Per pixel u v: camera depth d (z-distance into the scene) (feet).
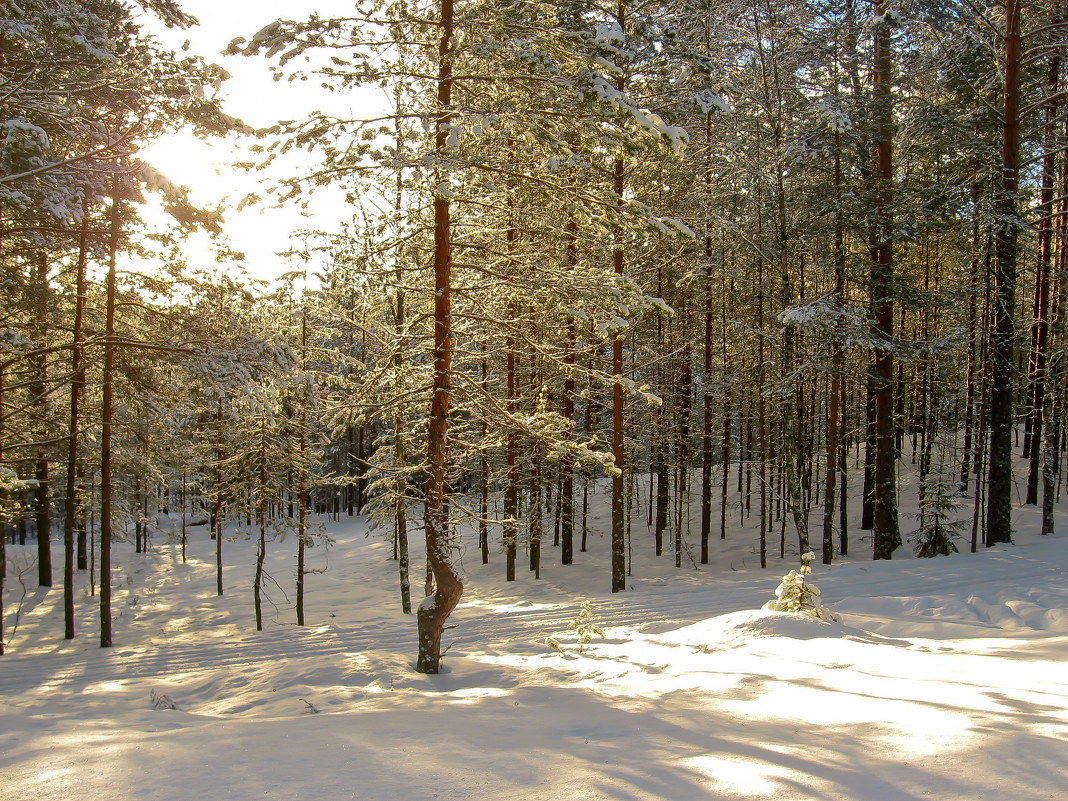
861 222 57.67
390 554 98.22
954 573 45.44
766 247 65.46
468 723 15.99
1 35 33.06
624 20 53.06
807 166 60.18
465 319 35.35
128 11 37.22
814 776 10.17
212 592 80.43
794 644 24.25
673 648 27.58
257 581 57.98
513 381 64.90
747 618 28.12
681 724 14.38
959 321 68.95
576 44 26.76
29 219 34.88
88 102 34.76
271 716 21.95
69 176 32.53
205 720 20.33
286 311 46.96
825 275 69.05
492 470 71.87
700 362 81.20
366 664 29.17
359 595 74.23
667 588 55.72
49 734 16.37
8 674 38.58
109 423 49.70
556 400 67.15
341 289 32.65
